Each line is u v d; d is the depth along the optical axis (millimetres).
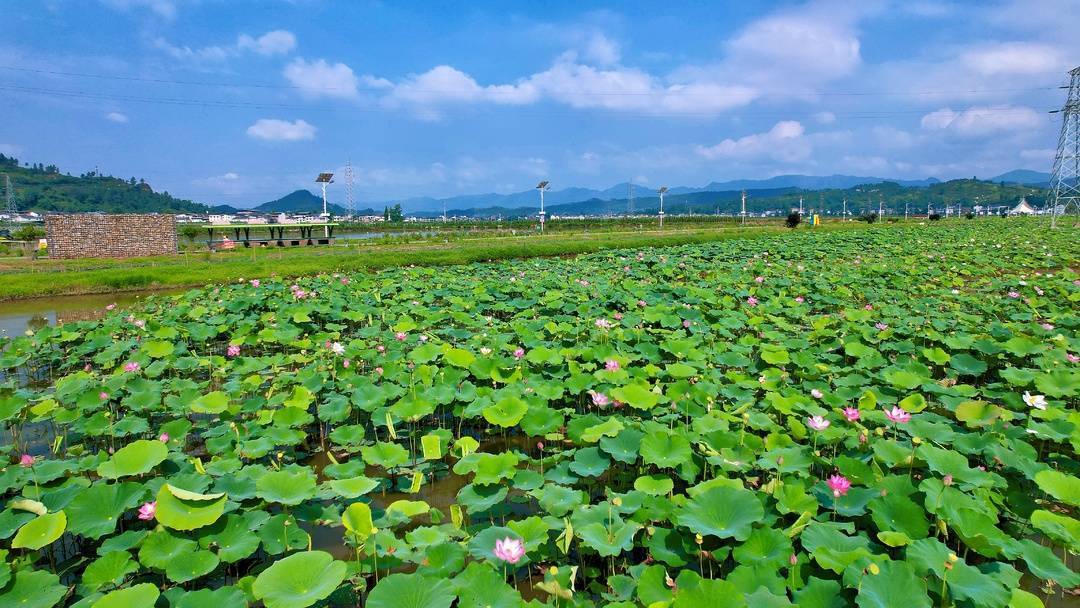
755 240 36719
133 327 12195
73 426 7180
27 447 7465
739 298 15039
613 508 4520
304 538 4562
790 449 5371
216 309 13805
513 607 3453
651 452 5289
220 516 4480
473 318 12398
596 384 7551
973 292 16500
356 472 5531
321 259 30438
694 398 6961
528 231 72312
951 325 11242
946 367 9273
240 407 7320
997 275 20719
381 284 18203
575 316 13375
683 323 11953
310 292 16469
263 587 3471
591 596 4398
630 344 10047
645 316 11875
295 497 4746
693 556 4383
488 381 8539
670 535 4422
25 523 4414
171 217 37562
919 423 5906
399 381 8172
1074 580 3682
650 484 4895
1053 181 52219
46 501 4812
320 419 7090
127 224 36062
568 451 5945
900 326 10836
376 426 7305
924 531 4121
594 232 66562
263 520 4625
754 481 5555
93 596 3816
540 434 6324
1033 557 3879
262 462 6469
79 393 7727
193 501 4352
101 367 10664
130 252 36125
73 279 23078
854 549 3936
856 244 31375
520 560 4191
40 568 4789
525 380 7973
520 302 14227
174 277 24781
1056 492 4602
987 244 29438
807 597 3523
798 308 12852
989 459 5605
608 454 5660
